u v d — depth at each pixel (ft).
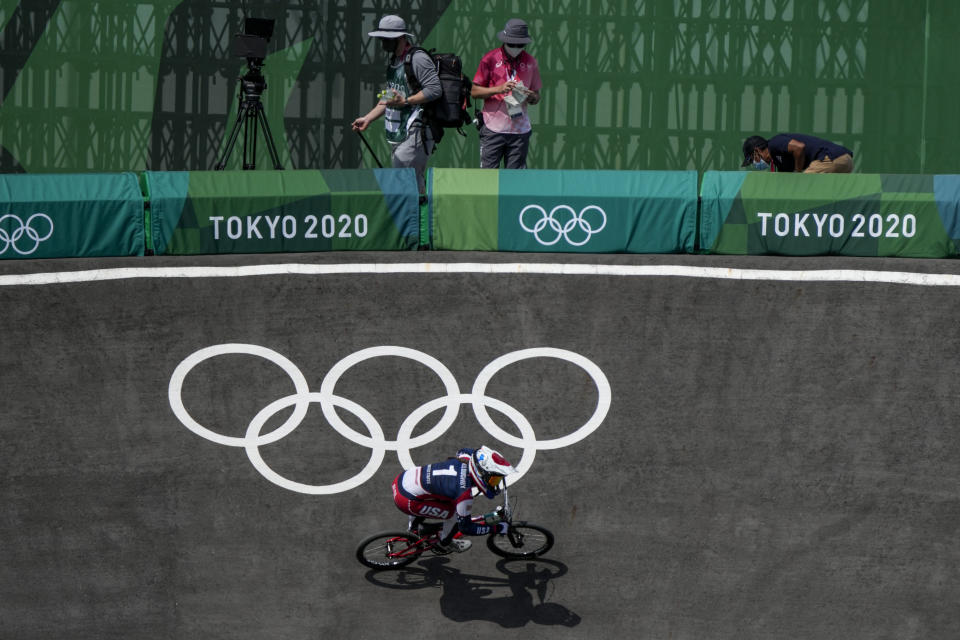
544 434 108.58
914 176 126.31
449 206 128.36
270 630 94.89
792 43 178.81
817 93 179.73
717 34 178.60
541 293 121.08
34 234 122.21
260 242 126.31
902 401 109.50
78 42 170.50
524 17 177.27
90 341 113.91
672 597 97.14
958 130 179.42
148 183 124.88
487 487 88.79
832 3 177.88
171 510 102.63
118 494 103.35
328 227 127.34
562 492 104.37
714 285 121.60
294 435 108.58
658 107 179.73
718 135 180.45
